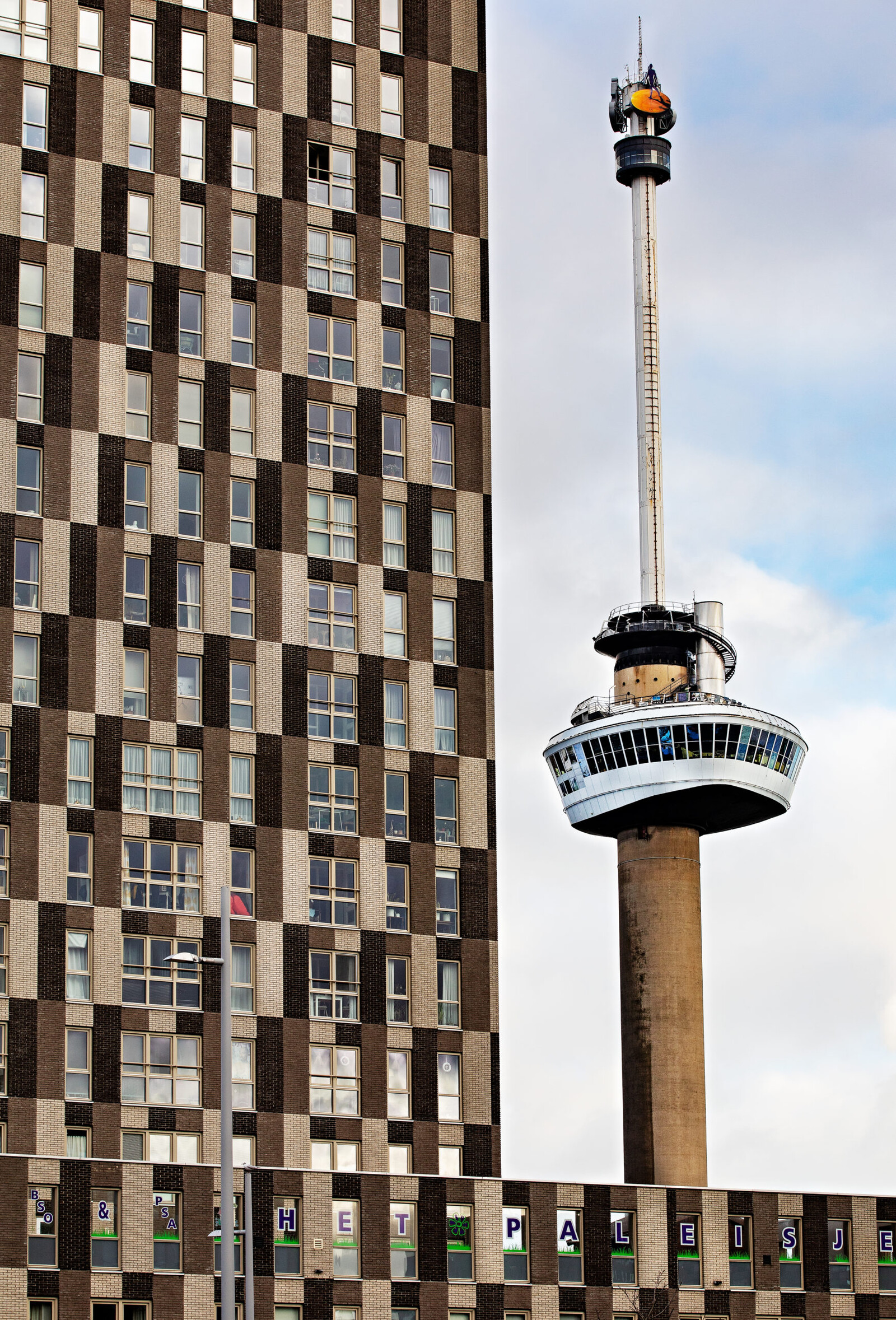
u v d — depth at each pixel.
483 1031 104.75
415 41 115.62
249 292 107.94
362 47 114.12
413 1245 95.75
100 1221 89.94
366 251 111.56
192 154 108.19
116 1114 96.31
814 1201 104.44
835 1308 103.38
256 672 104.00
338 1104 101.00
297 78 111.75
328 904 103.06
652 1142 178.62
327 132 111.94
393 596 108.31
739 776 182.62
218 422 105.75
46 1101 95.25
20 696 98.81
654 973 182.12
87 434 102.69
